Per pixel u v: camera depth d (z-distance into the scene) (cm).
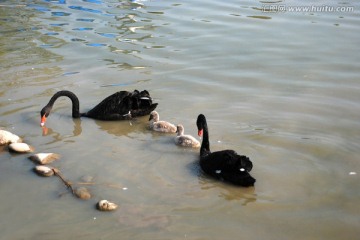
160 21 1535
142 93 969
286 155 805
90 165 780
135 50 1297
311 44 1347
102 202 661
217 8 1683
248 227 627
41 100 1020
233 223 636
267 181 733
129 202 679
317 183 727
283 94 1050
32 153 819
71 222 635
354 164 777
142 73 1158
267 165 775
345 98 1028
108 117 953
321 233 616
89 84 1098
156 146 853
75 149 835
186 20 1545
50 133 897
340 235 613
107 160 797
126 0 1773
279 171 759
